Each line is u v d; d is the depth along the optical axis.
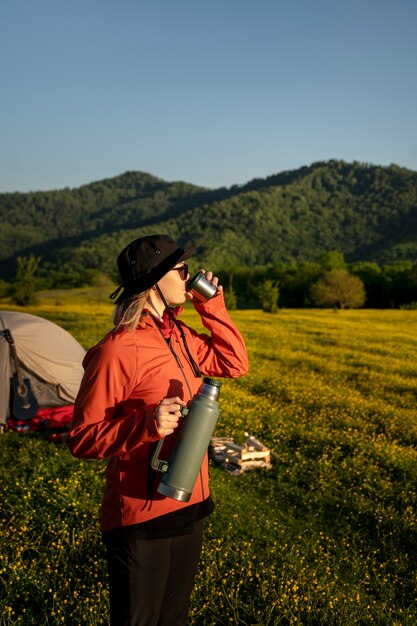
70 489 5.89
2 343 8.91
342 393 15.11
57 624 3.57
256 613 3.98
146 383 2.44
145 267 2.51
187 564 2.53
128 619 2.38
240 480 7.82
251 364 19.38
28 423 8.96
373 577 5.28
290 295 91.44
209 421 2.35
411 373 20.08
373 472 8.45
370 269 91.44
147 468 2.40
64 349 9.62
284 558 5.07
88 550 4.70
